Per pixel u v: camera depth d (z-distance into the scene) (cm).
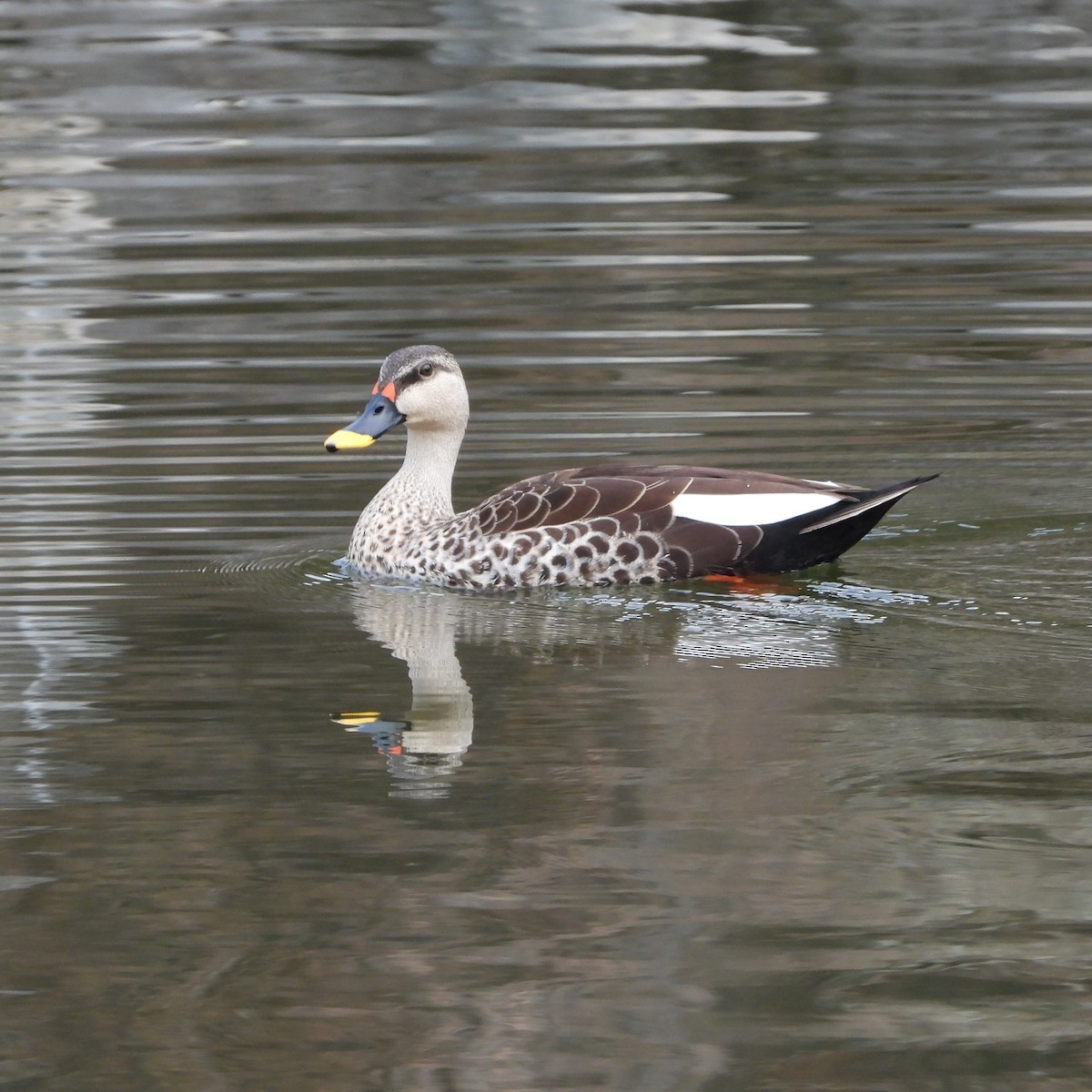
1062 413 1667
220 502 1496
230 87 2816
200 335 1939
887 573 1291
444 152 2570
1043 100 2758
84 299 2058
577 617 1223
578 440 1617
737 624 1194
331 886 818
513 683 1092
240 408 1730
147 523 1441
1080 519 1405
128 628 1211
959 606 1220
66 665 1136
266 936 773
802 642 1153
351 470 1588
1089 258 2127
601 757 964
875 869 820
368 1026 707
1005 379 1761
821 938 760
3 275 2144
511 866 833
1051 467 1531
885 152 2559
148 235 2281
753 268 2119
